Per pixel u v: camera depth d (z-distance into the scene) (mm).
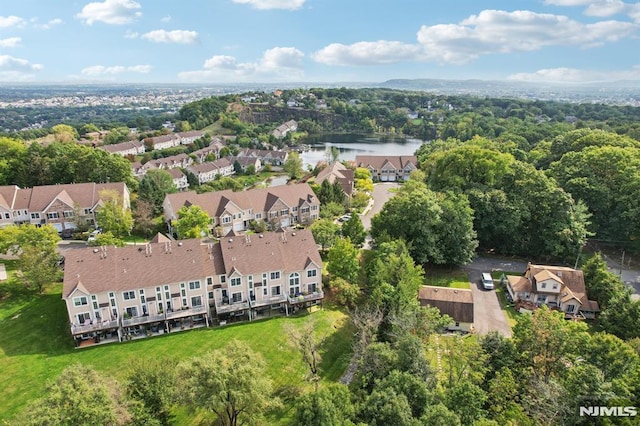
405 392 39688
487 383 43688
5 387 47750
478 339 47812
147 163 173375
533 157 132125
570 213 80688
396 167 162375
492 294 73500
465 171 94938
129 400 37250
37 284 66875
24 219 93938
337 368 53594
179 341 57344
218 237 95812
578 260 82188
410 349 44812
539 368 44375
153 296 60375
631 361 40594
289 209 107000
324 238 83875
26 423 32281
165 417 42594
